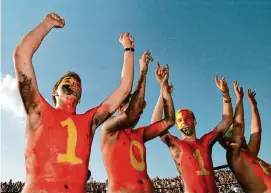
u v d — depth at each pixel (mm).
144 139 4840
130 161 4270
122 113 4383
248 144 5949
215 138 5750
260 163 5477
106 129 4414
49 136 3305
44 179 3135
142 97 4527
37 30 3471
